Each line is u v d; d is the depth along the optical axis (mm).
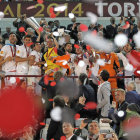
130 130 16234
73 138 15508
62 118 16359
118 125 17188
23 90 19859
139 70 22734
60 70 22188
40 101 19516
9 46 22328
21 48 22484
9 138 17969
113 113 17375
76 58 23812
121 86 24047
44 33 29875
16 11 40562
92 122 16266
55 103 16766
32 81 21953
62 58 22250
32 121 18688
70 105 19422
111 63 23500
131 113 16703
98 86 20453
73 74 23797
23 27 30344
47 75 21047
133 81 21000
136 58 23031
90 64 23641
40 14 40500
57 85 19688
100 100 19844
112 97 23875
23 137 18094
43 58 22547
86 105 18906
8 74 22125
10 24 40344
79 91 19469
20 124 18297
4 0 40594
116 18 40625
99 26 33781
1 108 18375
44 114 19469
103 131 18609
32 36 29391
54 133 16391
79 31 30781
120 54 23500
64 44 26500
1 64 22172
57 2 40719
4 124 18031
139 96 20078
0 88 21391
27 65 22500
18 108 18703
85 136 16234
